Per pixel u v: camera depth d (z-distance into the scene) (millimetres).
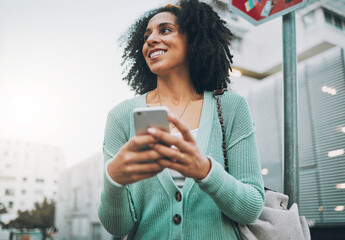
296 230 864
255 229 833
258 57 4133
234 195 662
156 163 544
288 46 1355
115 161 562
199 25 939
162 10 980
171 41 897
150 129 497
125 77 1252
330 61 4000
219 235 746
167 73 937
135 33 1205
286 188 1215
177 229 738
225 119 875
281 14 1404
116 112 951
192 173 586
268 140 4363
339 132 3764
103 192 719
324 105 3998
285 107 1304
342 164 3688
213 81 998
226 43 1051
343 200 3621
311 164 4086
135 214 833
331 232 3686
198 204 773
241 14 1470
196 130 861
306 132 4199
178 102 937
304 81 4316
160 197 793
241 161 801
